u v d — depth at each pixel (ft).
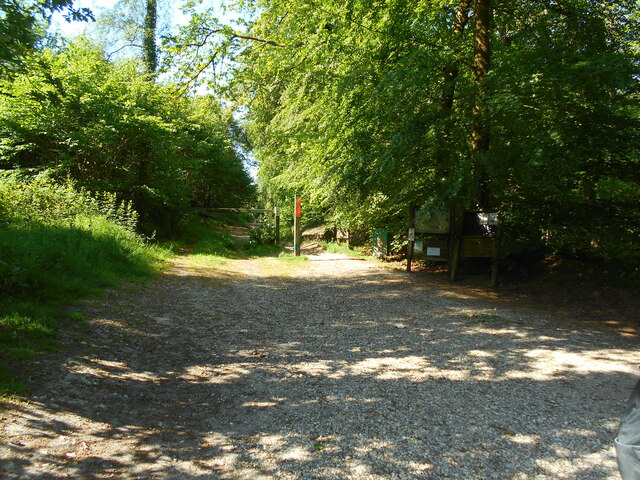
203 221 81.15
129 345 15.58
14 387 10.57
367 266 41.27
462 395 12.63
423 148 30.04
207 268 35.94
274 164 61.87
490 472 8.89
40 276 18.57
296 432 10.47
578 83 24.53
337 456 9.43
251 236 59.98
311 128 41.06
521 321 21.35
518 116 26.71
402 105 28.89
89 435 9.57
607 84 24.40
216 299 24.85
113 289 22.67
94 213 34.01
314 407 11.84
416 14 30.55
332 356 16.08
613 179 28.12
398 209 39.58
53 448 8.77
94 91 38.58
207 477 8.52
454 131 29.84
